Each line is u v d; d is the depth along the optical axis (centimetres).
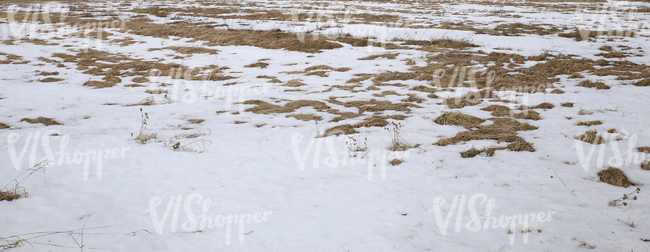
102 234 428
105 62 1458
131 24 2345
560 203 488
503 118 819
